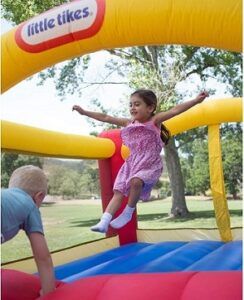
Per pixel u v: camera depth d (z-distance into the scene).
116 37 2.68
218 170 5.39
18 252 8.88
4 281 2.54
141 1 2.54
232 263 3.98
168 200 21.06
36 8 11.65
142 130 3.46
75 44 2.79
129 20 2.58
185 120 5.37
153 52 12.28
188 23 2.45
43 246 2.25
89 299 2.14
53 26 2.78
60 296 2.20
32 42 2.83
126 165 3.54
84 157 4.97
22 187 2.39
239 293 1.92
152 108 3.47
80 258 4.90
